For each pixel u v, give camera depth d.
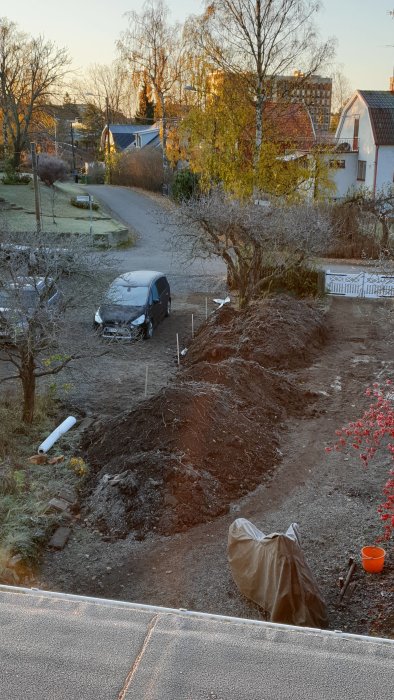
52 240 14.20
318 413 13.27
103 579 8.02
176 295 23.91
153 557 8.44
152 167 54.72
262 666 3.28
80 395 14.07
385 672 3.26
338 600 7.43
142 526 9.02
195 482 9.57
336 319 20.77
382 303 22.97
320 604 6.94
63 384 14.07
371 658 3.37
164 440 10.34
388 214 32.44
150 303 18.62
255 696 3.09
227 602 7.55
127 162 57.88
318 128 48.56
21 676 3.18
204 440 10.54
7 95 55.06
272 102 29.42
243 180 28.09
